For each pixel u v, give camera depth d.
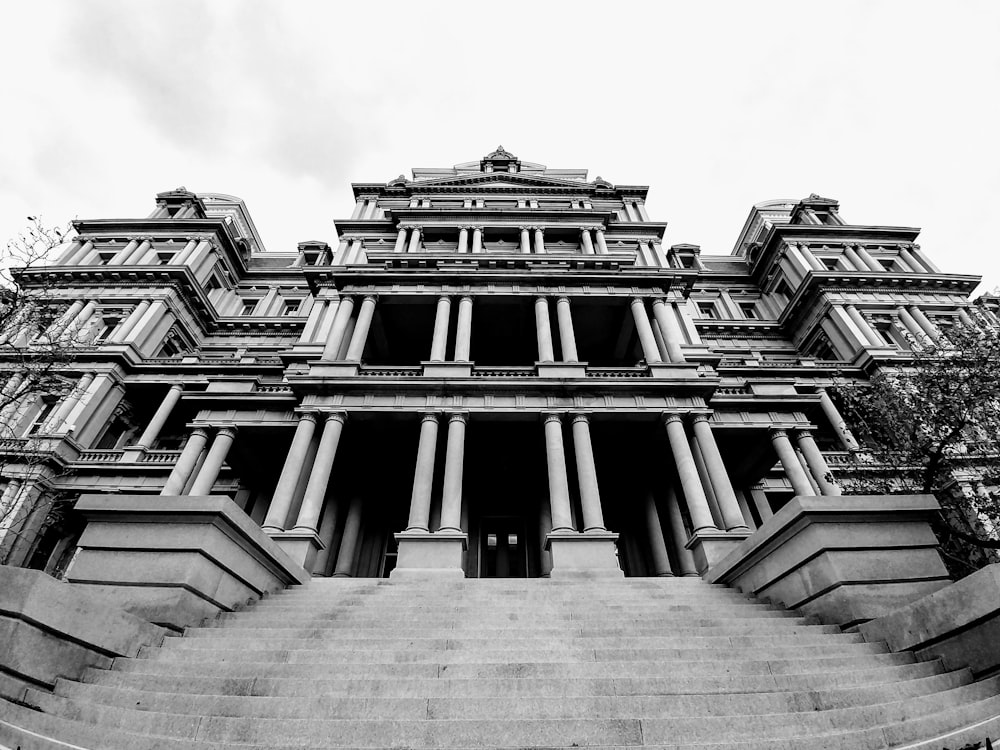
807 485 23.77
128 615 8.54
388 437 24.81
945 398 17.56
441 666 7.98
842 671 7.82
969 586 7.77
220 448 24.09
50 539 31.59
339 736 6.16
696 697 6.88
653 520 26.75
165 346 43.22
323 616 11.16
